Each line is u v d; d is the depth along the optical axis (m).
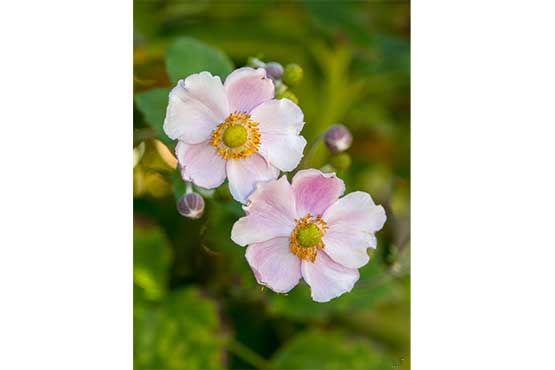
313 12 0.69
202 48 0.57
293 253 0.52
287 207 0.52
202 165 0.52
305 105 0.71
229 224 0.60
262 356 0.64
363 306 0.62
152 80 0.63
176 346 0.62
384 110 0.76
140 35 0.67
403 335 0.65
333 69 0.71
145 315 0.62
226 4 0.72
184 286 0.63
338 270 0.53
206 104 0.52
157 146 0.58
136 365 0.61
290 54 0.71
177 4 0.71
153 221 0.63
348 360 0.62
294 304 0.62
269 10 0.72
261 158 0.52
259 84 0.52
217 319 0.62
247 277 0.62
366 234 0.53
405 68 0.71
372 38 0.69
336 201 0.52
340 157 0.57
